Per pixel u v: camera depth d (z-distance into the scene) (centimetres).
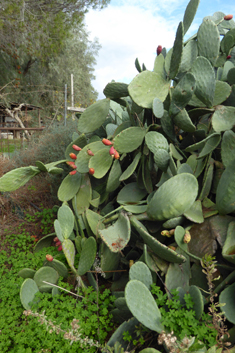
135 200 234
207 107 207
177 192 169
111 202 270
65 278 235
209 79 193
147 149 226
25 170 259
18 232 341
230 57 266
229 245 150
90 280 218
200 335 129
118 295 192
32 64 1661
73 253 228
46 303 199
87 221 238
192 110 214
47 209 376
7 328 187
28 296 204
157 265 171
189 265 168
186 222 185
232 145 185
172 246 176
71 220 230
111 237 191
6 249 309
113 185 246
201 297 136
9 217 377
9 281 236
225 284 145
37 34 1112
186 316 134
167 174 213
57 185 392
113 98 258
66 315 185
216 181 198
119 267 225
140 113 243
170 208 169
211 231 167
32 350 175
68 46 1805
